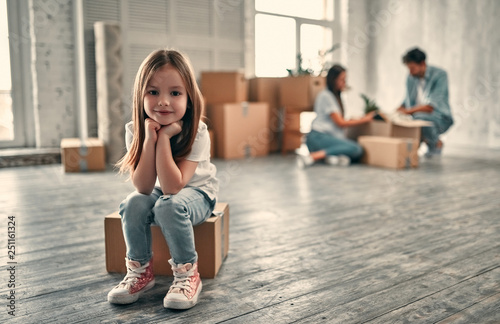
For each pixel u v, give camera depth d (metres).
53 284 1.53
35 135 4.50
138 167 1.39
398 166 4.04
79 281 1.56
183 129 1.44
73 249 1.90
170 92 1.37
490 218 2.40
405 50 6.63
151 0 4.91
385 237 2.08
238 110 4.77
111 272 1.65
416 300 1.41
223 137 4.75
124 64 4.80
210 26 5.38
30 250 1.88
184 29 5.18
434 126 4.56
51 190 3.12
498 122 5.75
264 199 2.87
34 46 4.30
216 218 1.61
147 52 4.95
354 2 6.78
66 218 2.39
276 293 1.46
